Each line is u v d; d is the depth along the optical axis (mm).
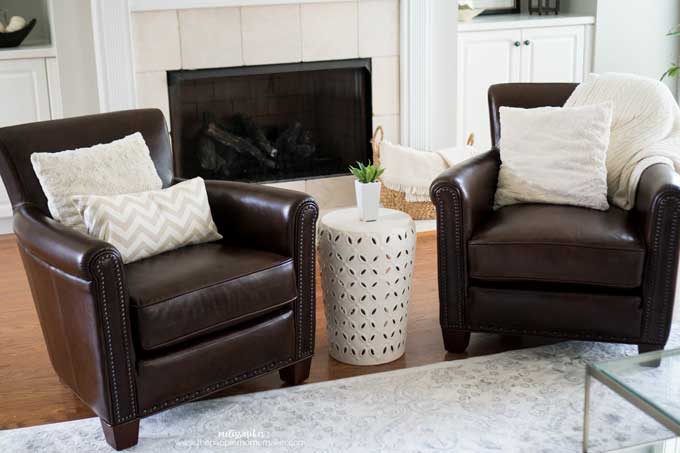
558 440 2471
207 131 4527
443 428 2557
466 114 5074
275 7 4395
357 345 2973
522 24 5008
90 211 2646
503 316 2943
